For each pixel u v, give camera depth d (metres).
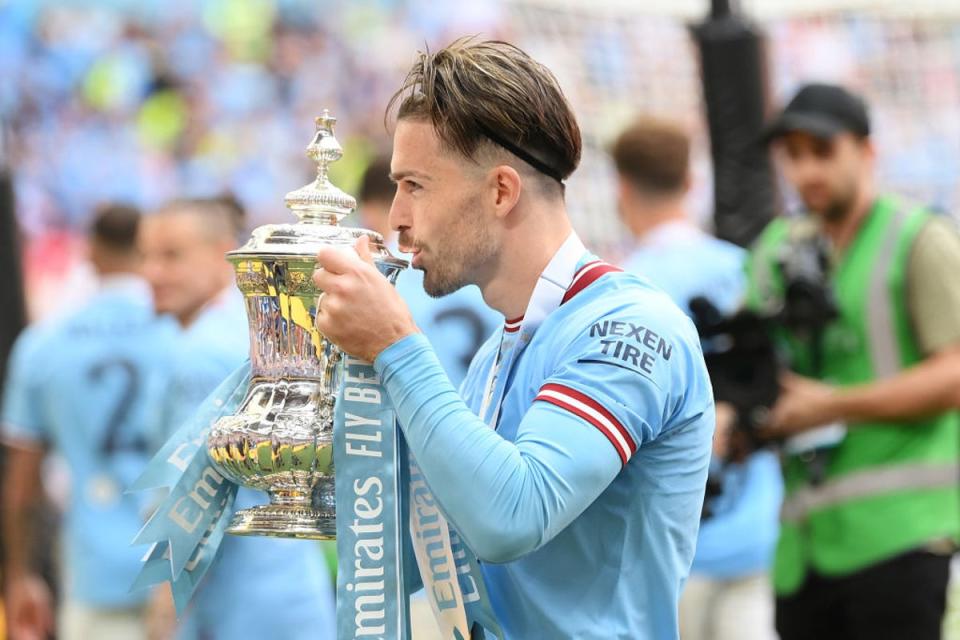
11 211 10.99
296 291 3.83
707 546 7.65
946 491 6.85
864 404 6.80
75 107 17.62
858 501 6.90
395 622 3.64
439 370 3.63
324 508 3.86
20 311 10.96
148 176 17.72
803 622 7.12
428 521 3.75
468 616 3.77
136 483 4.01
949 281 6.84
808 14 9.64
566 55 9.34
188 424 4.04
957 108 9.70
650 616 3.77
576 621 3.74
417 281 7.17
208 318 7.26
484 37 3.93
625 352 3.69
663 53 9.48
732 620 7.73
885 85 9.73
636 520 3.77
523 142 3.79
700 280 7.65
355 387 3.69
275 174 18.33
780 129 7.08
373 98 18.92
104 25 18.00
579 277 3.88
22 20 17.64
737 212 8.80
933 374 6.75
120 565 9.09
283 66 18.70
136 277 9.35
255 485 3.88
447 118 3.76
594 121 9.41
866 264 6.98
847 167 7.00
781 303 7.10
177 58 18.27
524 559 3.81
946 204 9.70
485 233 3.82
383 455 3.68
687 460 3.83
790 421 6.89
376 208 7.98
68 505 9.48
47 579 10.91
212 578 7.21
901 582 6.82
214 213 8.39
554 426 3.61
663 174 7.74
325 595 7.44
